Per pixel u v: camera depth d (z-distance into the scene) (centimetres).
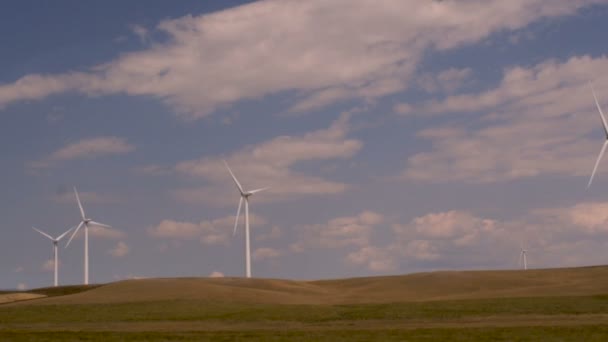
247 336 4766
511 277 11912
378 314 6406
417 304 7188
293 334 4853
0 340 4719
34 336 4934
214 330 5344
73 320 6594
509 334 4625
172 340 4588
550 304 6806
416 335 4672
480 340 4372
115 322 6356
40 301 8638
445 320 5875
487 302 7156
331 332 4959
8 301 10631
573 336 4481
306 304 8044
